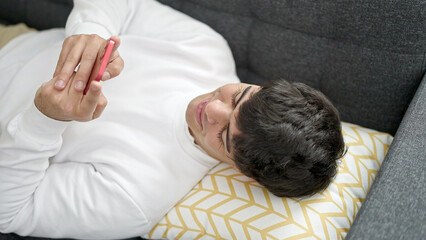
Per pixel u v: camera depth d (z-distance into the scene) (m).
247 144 0.75
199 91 1.01
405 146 0.77
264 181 0.79
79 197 0.83
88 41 0.80
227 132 0.78
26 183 0.80
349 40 0.98
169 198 0.89
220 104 0.80
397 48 0.93
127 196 0.84
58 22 1.35
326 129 0.77
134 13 1.13
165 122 0.94
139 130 0.93
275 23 1.07
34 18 1.38
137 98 0.97
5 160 0.77
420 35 0.90
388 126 1.04
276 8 1.04
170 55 1.05
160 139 0.93
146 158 0.89
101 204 0.84
